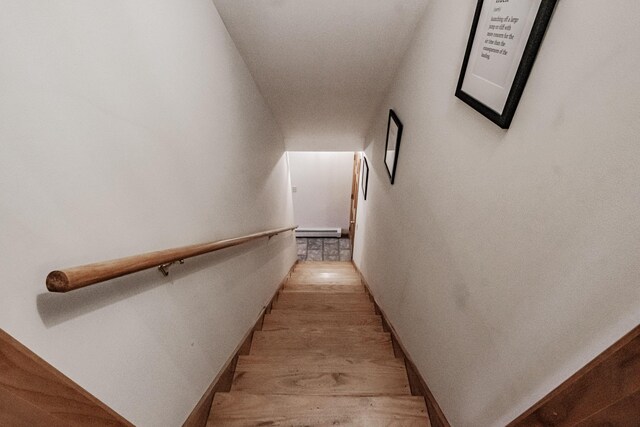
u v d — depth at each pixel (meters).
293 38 1.72
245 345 1.71
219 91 1.46
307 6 1.50
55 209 0.56
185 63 1.10
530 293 0.67
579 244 0.54
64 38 0.57
